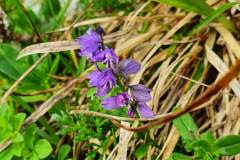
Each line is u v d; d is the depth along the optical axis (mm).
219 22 222
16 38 258
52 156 223
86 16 260
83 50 173
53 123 237
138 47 237
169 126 211
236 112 205
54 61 236
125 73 174
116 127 204
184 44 231
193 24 235
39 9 285
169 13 249
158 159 202
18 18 267
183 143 195
